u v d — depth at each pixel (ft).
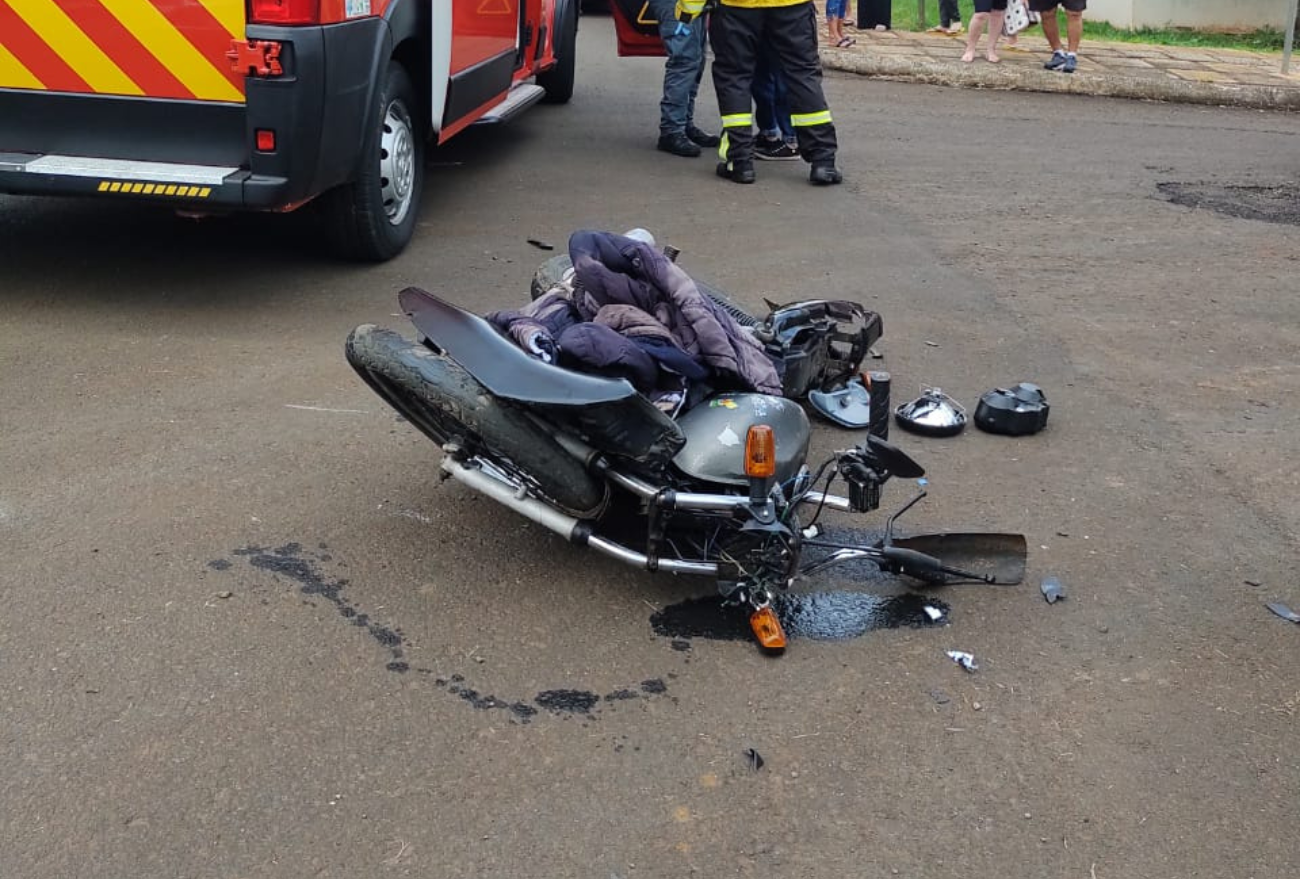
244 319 18.69
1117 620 12.31
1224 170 31.32
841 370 16.66
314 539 12.93
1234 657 11.82
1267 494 14.93
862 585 12.72
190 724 10.21
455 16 22.54
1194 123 37.11
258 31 17.12
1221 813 9.86
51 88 17.87
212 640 11.25
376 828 9.29
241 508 13.42
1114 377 18.22
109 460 14.25
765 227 24.88
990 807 9.81
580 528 11.85
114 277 20.21
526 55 29.60
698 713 10.69
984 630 12.05
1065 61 41.11
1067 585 12.86
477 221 24.30
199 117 17.79
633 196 26.71
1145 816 9.78
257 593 11.96
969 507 14.34
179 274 20.52
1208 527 14.14
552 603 12.09
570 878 8.95
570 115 34.86
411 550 12.84
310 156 17.95
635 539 12.80
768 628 11.48
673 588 12.44
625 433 11.26
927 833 9.52
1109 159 31.94
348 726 10.30
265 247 22.09
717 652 11.50
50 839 9.00
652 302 13.08
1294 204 28.35
